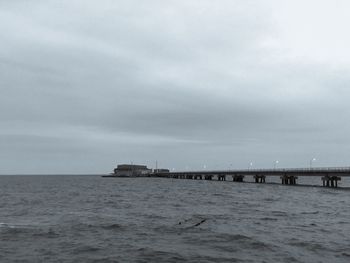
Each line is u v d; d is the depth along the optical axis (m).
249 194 74.25
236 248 21.00
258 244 21.91
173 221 32.50
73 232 26.50
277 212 40.28
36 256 19.27
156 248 21.02
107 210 42.75
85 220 33.28
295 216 36.59
